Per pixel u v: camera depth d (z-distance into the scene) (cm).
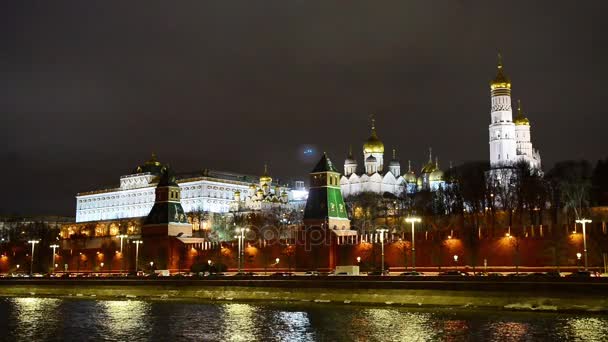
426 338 8300
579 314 9475
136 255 19662
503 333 8344
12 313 11962
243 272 17562
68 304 13500
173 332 9469
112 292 15025
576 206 19025
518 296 10088
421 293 11031
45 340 9162
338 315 10431
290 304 12112
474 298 10469
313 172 18400
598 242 13088
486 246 14600
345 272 15000
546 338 7956
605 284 9381
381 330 8931
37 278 16388
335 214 18050
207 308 11994
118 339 9088
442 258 15212
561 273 12706
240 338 8862
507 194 19362
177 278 14238
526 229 14312
